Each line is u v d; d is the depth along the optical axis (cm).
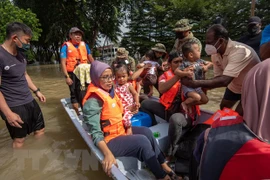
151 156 212
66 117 454
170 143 251
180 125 245
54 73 1217
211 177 125
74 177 248
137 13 1848
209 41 241
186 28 342
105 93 227
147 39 2086
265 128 117
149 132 241
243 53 230
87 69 379
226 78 232
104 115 228
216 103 515
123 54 371
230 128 128
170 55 285
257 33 411
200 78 258
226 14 1650
